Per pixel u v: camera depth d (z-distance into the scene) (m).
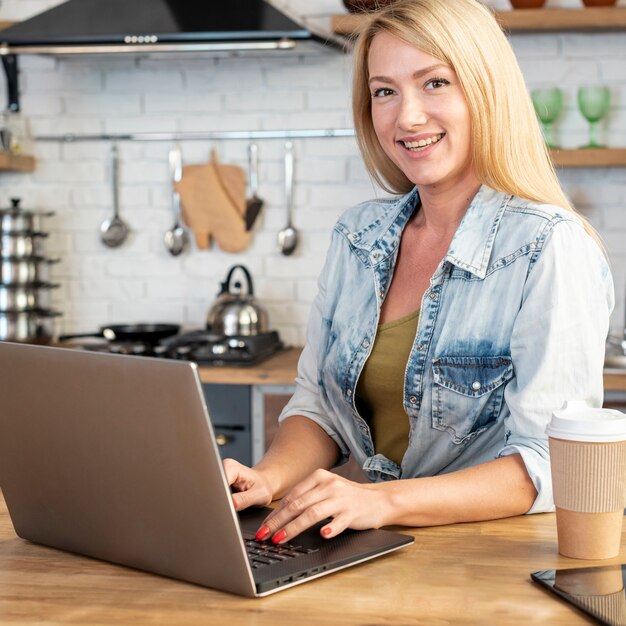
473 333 1.62
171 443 1.13
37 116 3.93
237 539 1.12
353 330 1.81
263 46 3.32
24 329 3.69
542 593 1.14
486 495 1.45
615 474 1.25
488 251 1.62
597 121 3.46
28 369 1.25
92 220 3.94
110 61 3.87
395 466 1.79
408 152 1.68
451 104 1.62
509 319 1.59
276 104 3.79
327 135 3.75
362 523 1.36
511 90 1.64
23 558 1.31
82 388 1.20
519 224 1.61
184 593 1.16
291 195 3.80
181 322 3.92
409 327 1.76
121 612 1.11
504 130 1.63
